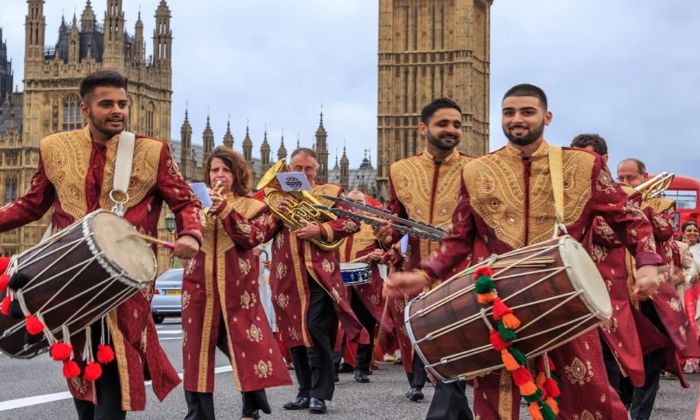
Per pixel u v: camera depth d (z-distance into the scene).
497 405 6.65
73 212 7.11
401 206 10.45
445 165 10.25
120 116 7.14
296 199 12.07
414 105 109.88
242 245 9.85
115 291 6.50
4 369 16.06
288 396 13.20
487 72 114.88
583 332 6.22
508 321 6.10
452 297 6.39
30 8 94.56
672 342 11.01
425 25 109.75
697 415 5.07
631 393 11.62
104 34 94.25
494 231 6.93
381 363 18.50
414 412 11.65
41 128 94.50
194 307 9.82
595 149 11.70
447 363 6.51
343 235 12.16
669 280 11.09
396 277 6.81
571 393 6.73
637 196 10.84
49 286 6.43
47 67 94.38
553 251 6.18
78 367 6.62
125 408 6.80
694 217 24.66
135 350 6.98
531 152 6.97
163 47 98.94
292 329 12.03
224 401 12.46
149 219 7.24
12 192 94.81
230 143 108.62
